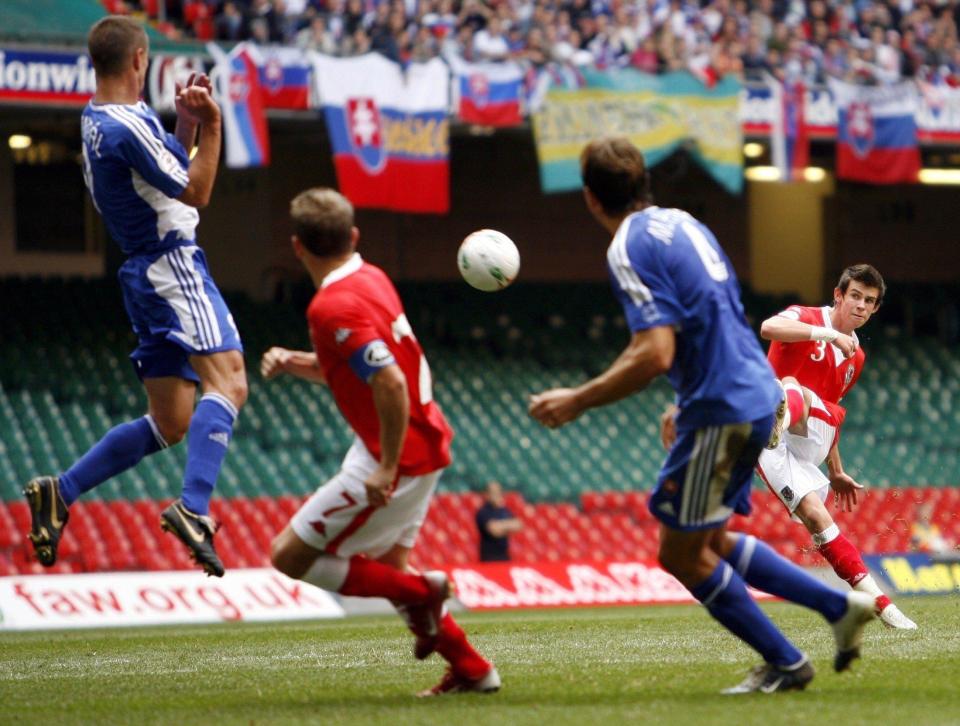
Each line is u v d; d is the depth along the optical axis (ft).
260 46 211.82
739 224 337.11
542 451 266.77
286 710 66.18
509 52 242.17
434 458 68.28
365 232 305.94
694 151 237.25
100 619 167.84
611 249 65.26
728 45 256.11
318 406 259.39
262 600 176.65
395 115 219.41
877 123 251.60
